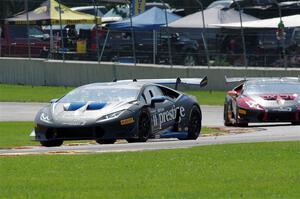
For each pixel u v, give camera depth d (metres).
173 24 98.19
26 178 27.33
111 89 45.03
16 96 91.19
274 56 92.38
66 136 42.66
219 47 94.75
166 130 45.66
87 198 23.53
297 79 60.28
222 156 32.44
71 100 44.69
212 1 119.06
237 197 23.61
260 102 57.00
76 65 99.06
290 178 26.86
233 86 92.06
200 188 25.17
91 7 118.75
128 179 27.00
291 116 56.31
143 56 97.38
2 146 45.94
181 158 31.94
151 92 45.62
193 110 48.25
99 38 99.19
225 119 61.03
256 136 47.31
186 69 93.81
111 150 36.66
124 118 42.38
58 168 29.55
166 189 25.03
